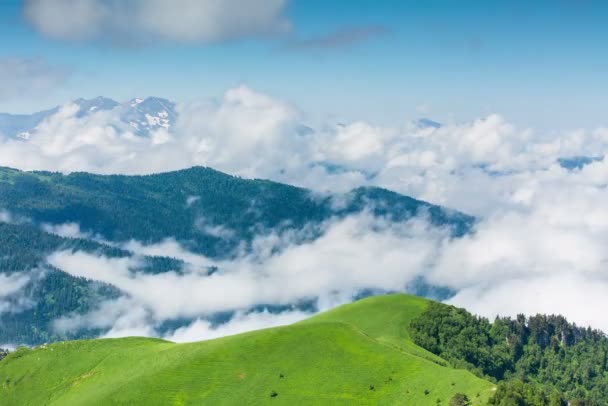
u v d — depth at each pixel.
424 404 191.88
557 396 182.50
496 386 187.38
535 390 183.75
